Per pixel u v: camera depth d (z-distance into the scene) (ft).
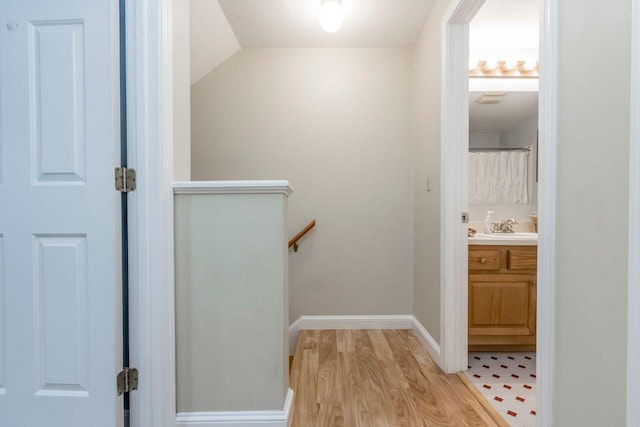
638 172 2.52
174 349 4.54
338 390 5.86
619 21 2.70
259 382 4.61
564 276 3.34
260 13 7.50
